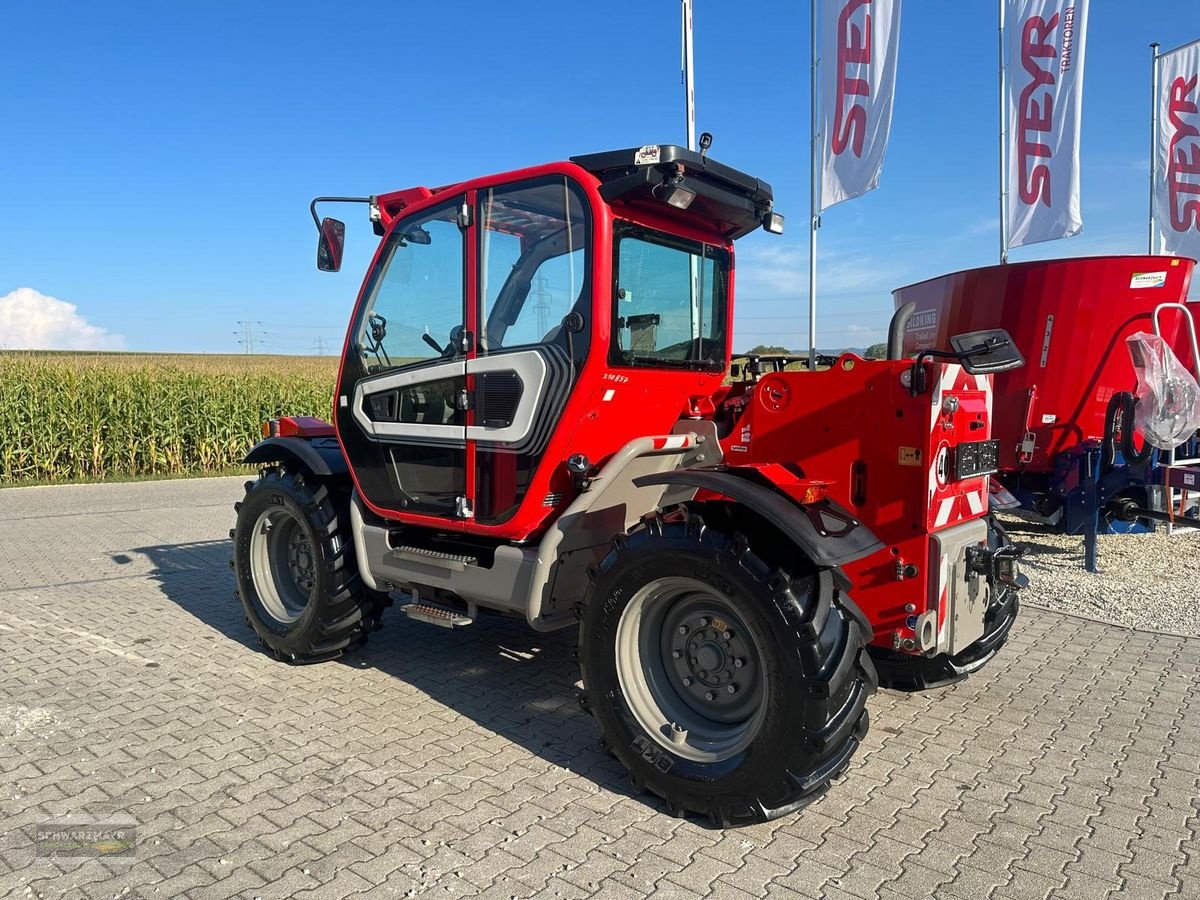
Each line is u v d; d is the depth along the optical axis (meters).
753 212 3.71
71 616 5.42
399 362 3.95
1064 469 6.68
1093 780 3.21
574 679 4.30
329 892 2.46
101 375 13.93
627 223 3.36
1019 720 3.79
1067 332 6.82
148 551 7.62
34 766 3.27
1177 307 5.99
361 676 4.33
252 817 2.88
